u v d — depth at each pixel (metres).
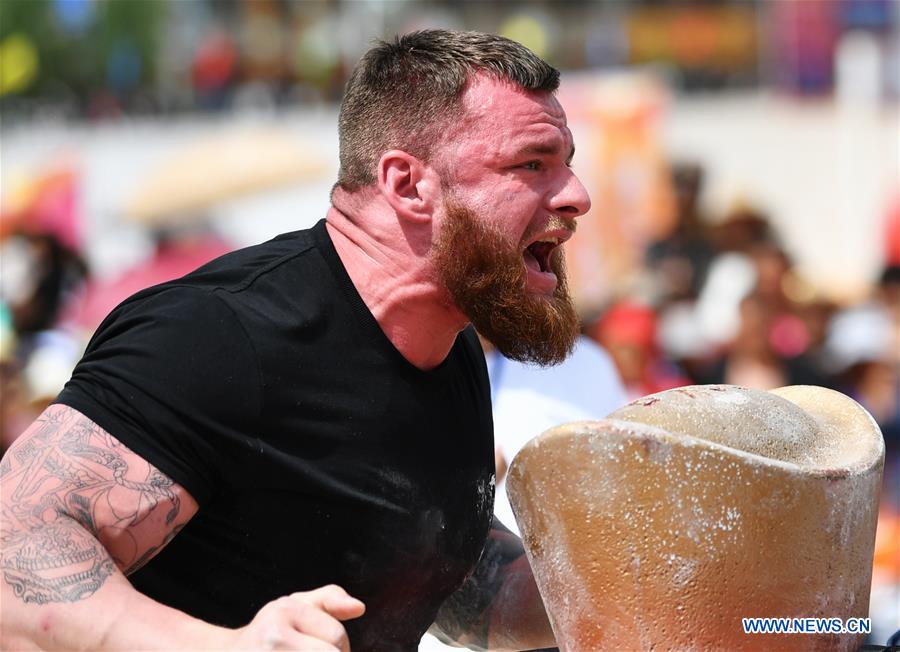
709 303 11.91
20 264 12.89
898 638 3.26
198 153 15.23
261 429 3.13
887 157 17.03
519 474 2.76
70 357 10.11
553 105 3.33
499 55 3.29
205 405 3.05
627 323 9.16
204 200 14.80
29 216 14.98
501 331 3.29
